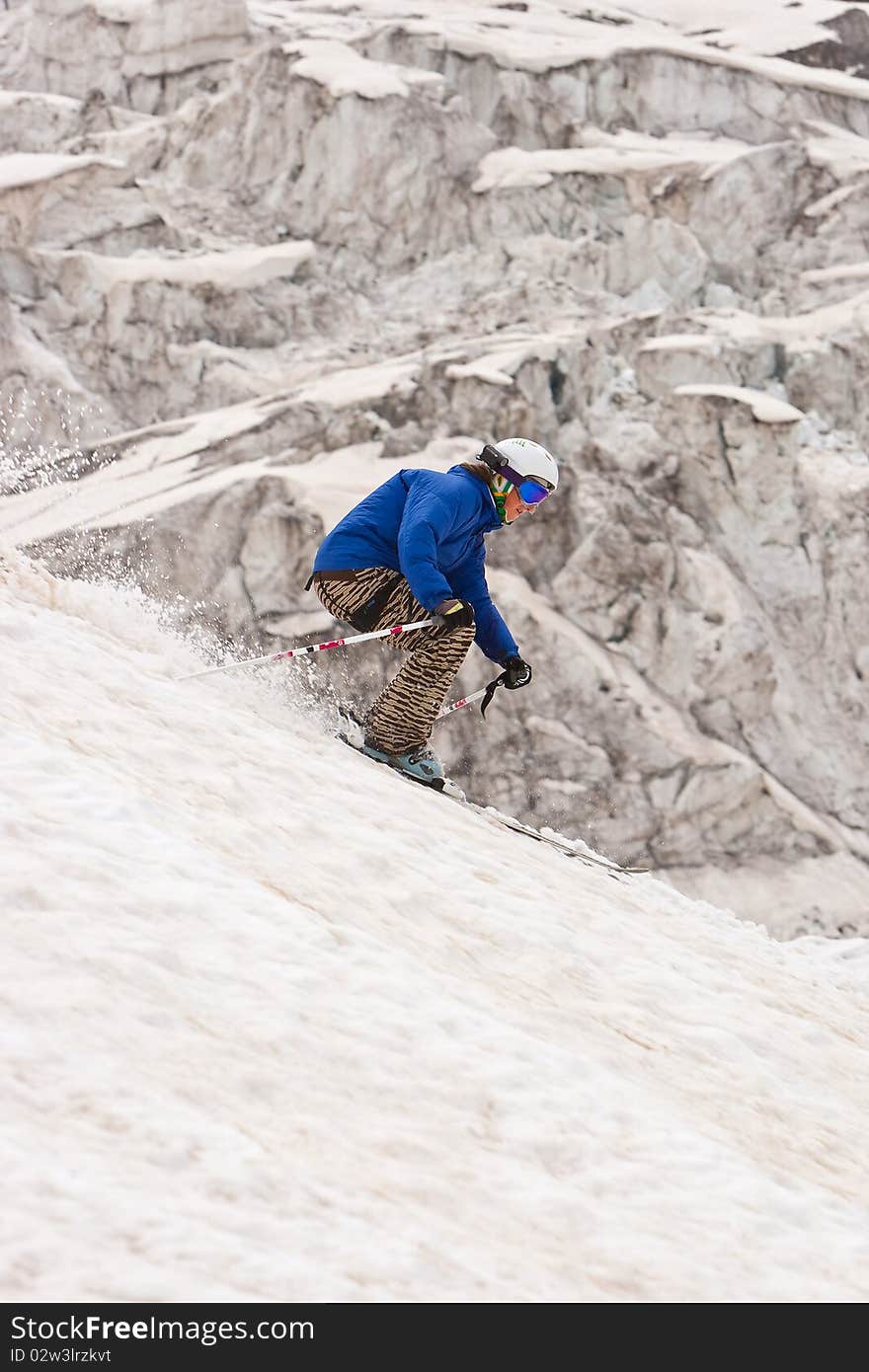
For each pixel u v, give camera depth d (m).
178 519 46.38
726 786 46.03
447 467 50.31
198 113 65.62
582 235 63.59
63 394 54.41
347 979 8.11
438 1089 7.39
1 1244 4.98
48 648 12.89
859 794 48.66
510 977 10.07
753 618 49.69
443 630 15.11
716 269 63.19
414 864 11.37
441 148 64.19
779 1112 9.91
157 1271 5.12
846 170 65.06
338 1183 6.15
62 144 68.38
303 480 47.97
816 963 17.66
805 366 57.34
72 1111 5.89
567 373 54.50
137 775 10.34
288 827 10.83
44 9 73.62
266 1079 6.77
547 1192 6.84
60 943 7.12
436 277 62.19
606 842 45.09
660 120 70.69
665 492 52.22
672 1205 7.23
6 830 8.16
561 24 76.25
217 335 57.53
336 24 73.31
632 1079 9.09
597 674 46.88
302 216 63.16
